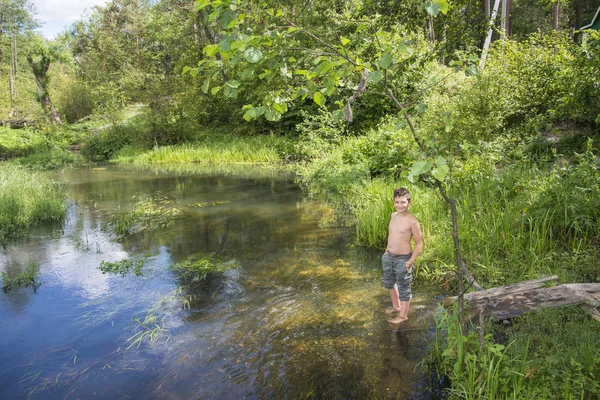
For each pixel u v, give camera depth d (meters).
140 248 6.39
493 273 4.51
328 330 3.70
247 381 3.05
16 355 3.52
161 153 19.00
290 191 10.58
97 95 25.05
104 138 22.80
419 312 3.96
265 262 5.57
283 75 2.61
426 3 2.25
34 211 8.23
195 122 22.28
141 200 9.93
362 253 5.79
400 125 2.71
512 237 5.04
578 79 8.33
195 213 8.51
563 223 5.19
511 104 9.87
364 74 2.36
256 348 3.47
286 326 3.81
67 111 33.09
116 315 4.18
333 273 5.08
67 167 17.23
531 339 3.23
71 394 2.99
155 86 21.72
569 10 27.17
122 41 30.72
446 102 10.12
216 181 12.66
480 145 7.84
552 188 5.56
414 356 3.26
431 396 2.81
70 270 5.50
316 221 7.55
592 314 3.26
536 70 10.70
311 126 16.89
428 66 12.93
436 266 4.88
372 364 3.18
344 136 15.50
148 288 4.84
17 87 36.69
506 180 6.43
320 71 2.44
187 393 2.94
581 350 2.89
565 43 11.28
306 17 12.92
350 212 8.06
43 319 4.15
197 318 4.05
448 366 3.04
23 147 20.47
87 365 3.34
